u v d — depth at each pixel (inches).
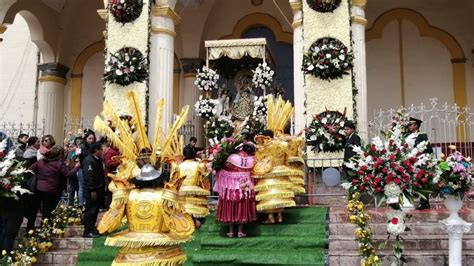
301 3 465.4
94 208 339.9
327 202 424.5
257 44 534.0
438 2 659.4
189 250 312.0
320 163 433.4
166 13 490.3
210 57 543.5
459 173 255.1
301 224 334.0
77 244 334.0
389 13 667.4
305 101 446.6
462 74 640.4
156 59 485.4
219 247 313.3
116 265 201.9
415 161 259.4
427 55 653.3
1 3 564.4
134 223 208.1
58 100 693.9
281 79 677.9
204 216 344.2
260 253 295.9
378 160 260.5
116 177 214.4
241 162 327.0
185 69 682.2
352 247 298.8
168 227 204.4
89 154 343.9
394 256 271.1
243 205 323.6
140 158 218.2
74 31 722.8
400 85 652.1
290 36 682.8
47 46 677.9
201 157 394.9
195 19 684.1
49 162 346.0
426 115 620.4
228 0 702.5
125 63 467.8
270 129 388.5
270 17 690.8
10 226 309.7
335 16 452.4
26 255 310.2
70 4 698.2
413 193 258.8
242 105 573.3
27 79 702.5
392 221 261.0
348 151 373.1
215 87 561.6
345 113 433.4
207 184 353.1
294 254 290.0
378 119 583.8
